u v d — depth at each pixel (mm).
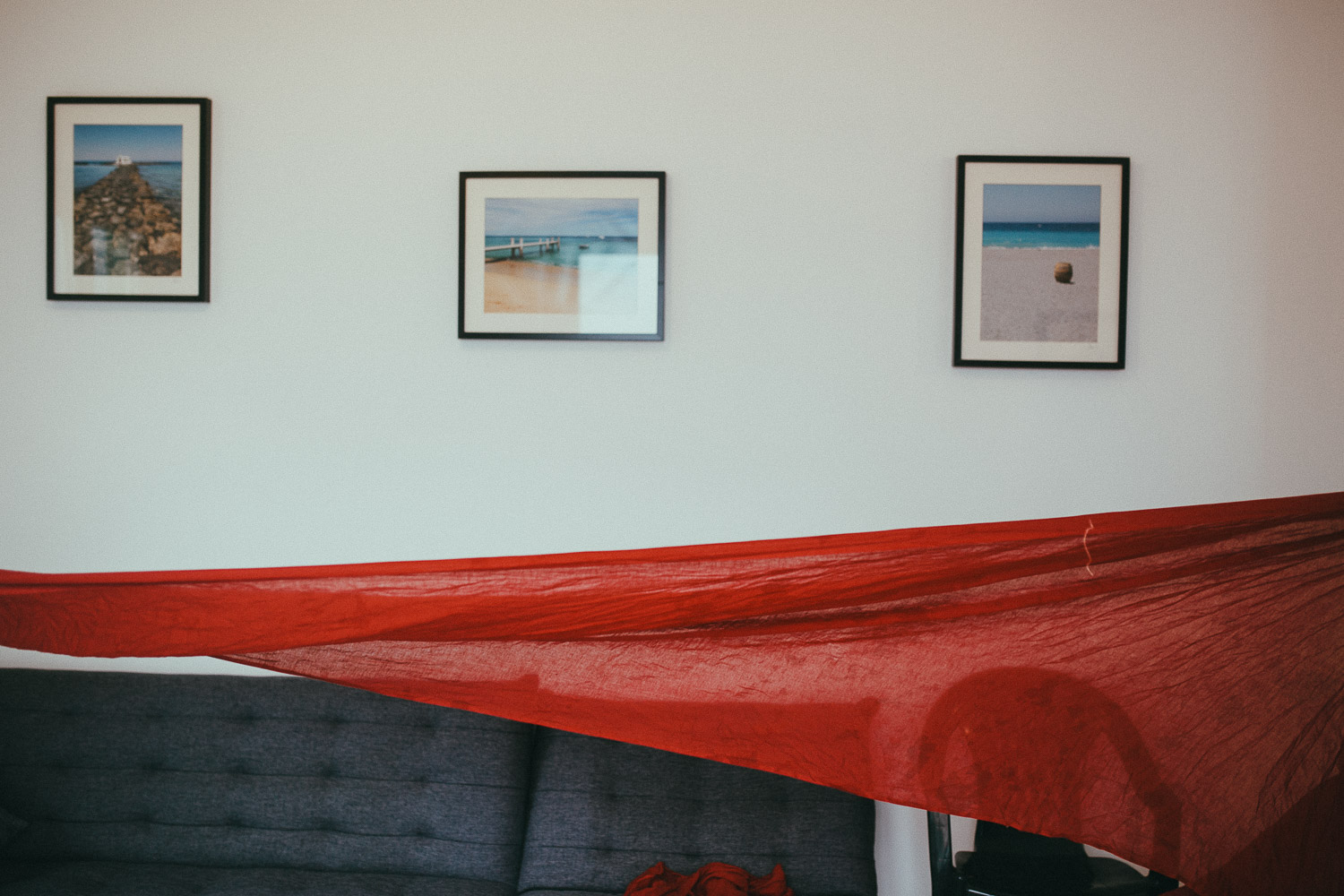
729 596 1083
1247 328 2113
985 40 2129
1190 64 2113
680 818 1899
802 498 2146
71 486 2203
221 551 2195
